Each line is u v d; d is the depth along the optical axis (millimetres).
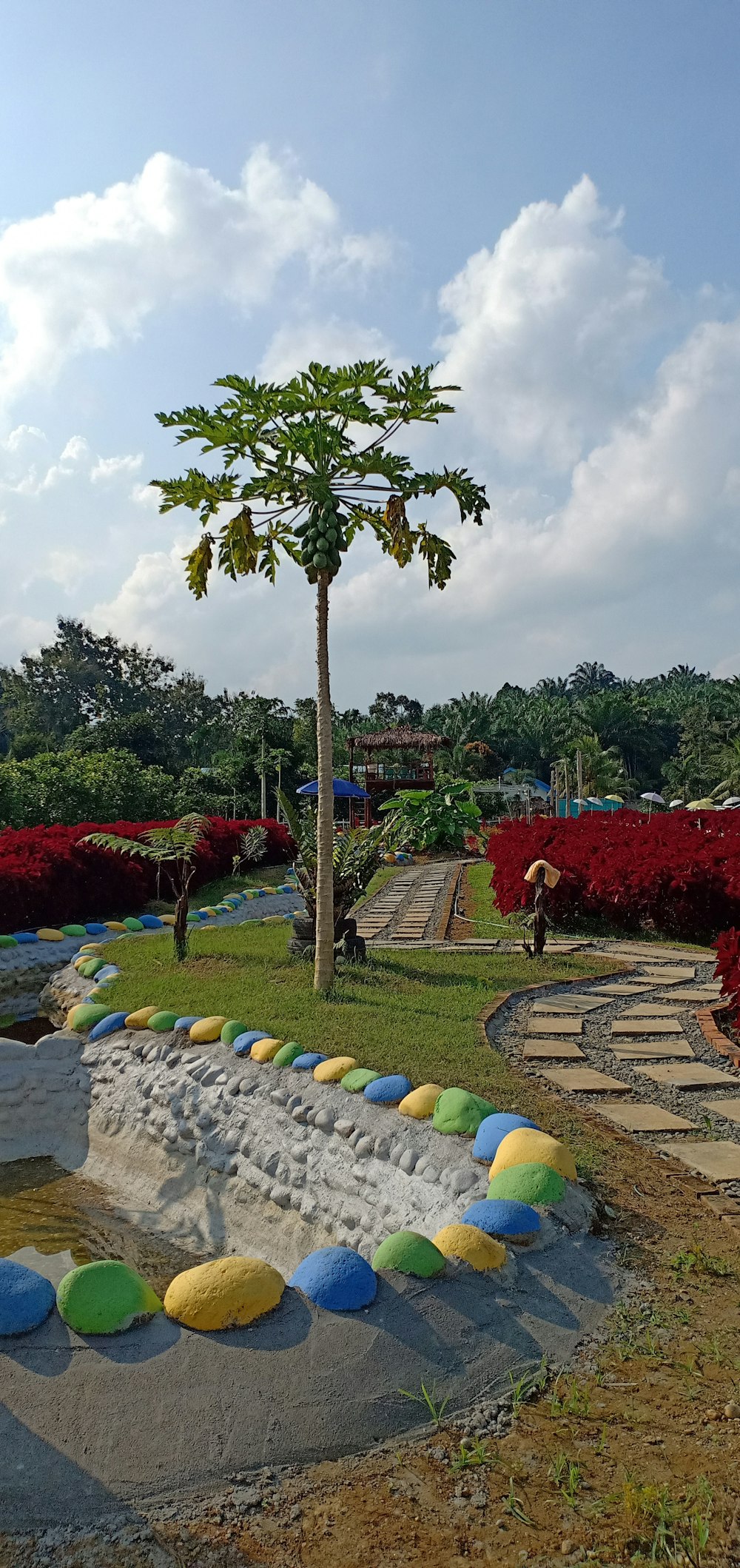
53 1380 2865
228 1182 6051
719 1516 2527
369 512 9273
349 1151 5477
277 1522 2549
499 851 16438
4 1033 10055
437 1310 3389
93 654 62219
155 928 14547
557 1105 6039
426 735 35438
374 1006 8125
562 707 72062
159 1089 7043
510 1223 3930
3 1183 6891
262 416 7848
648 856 13289
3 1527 2461
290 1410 2900
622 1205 4570
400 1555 2434
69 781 23734
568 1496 2602
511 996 9031
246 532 8734
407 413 8125
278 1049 6707
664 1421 2949
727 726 61188
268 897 18500
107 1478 2625
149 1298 3244
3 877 13672
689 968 10734
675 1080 6660
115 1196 6617
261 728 41219
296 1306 3312
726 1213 4516
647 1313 3596
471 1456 2783
